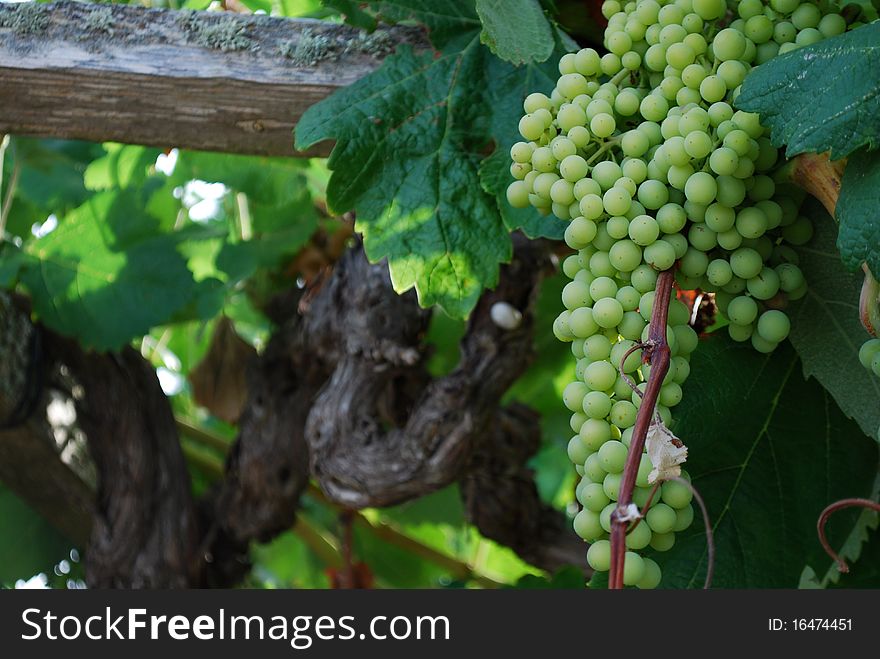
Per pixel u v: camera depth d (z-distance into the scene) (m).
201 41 1.23
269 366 1.92
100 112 1.24
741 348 1.15
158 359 2.41
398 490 1.56
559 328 0.93
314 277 1.92
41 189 1.85
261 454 1.89
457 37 1.25
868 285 0.92
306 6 1.49
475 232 1.18
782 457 1.15
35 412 1.96
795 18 0.99
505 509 1.91
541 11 1.14
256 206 1.91
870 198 0.87
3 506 2.18
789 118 0.89
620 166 0.94
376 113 1.19
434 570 2.48
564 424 2.29
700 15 0.98
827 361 1.06
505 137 1.20
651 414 0.81
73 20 1.21
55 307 1.73
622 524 0.77
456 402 1.52
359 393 1.57
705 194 0.89
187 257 1.78
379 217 1.17
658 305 0.88
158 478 1.93
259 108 1.24
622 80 1.01
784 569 1.14
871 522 1.19
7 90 1.21
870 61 0.86
